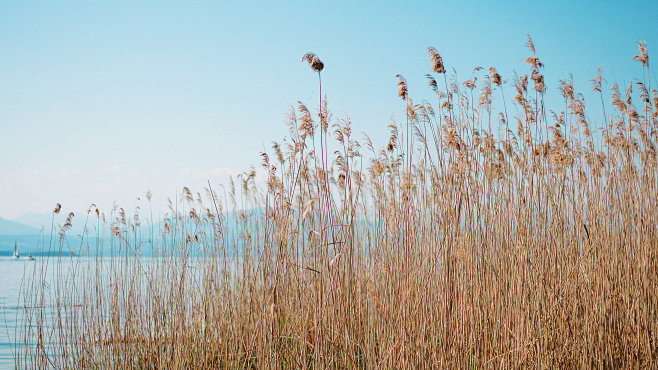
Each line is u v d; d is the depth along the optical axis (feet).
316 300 15.62
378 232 16.43
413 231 16.12
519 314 15.72
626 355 17.01
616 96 20.03
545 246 16.92
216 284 22.61
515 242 16.51
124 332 22.06
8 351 27.58
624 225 18.15
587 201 19.07
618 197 18.43
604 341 16.53
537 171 17.31
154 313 21.59
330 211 15.37
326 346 15.37
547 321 16.30
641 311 17.54
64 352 21.50
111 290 23.03
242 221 24.56
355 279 17.30
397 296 15.61
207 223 24.85
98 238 24.63
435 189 16.10
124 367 20.39
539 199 17.06
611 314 17.03
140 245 24.48
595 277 17.54
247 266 21.21
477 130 17.78
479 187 16.62
